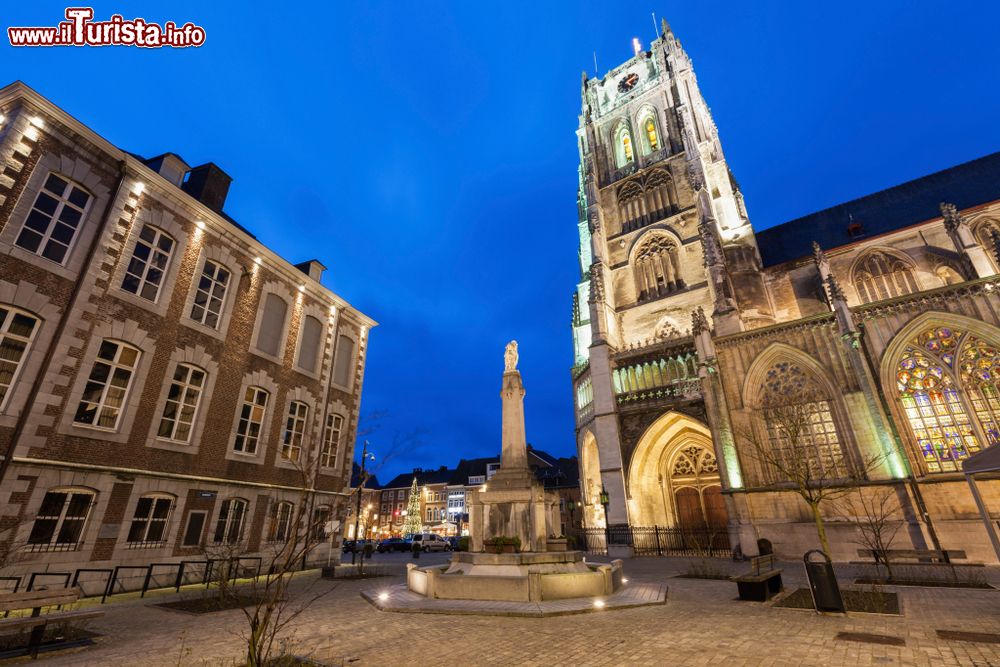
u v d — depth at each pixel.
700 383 28.22
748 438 22.95
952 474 18.84
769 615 9.11
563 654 6.70
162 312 15.82
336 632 8.15
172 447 15.34
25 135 13.26
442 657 6.61
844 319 22.41
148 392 14.98
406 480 88.12
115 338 14.38
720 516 28.58
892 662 5.96
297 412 20.67
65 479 12.59
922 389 20.52
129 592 13.23
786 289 33.00
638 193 41.72
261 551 17.56
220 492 16.53
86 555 12.69
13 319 12.52
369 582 15.34
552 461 72.12
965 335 20.09
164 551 14.53
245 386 18.31
